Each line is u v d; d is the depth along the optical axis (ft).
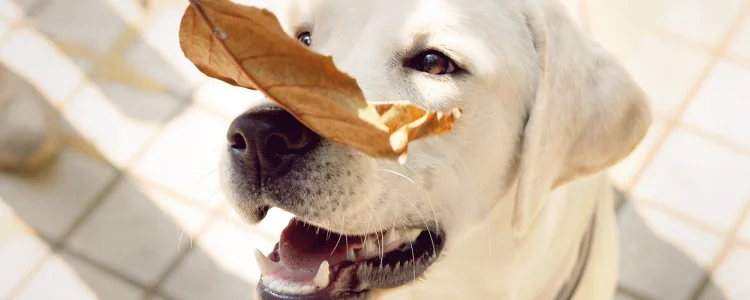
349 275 2.80
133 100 4.55
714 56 4.59
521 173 2.80
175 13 4.79
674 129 4.42
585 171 2.93
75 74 4.62
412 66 2.75
